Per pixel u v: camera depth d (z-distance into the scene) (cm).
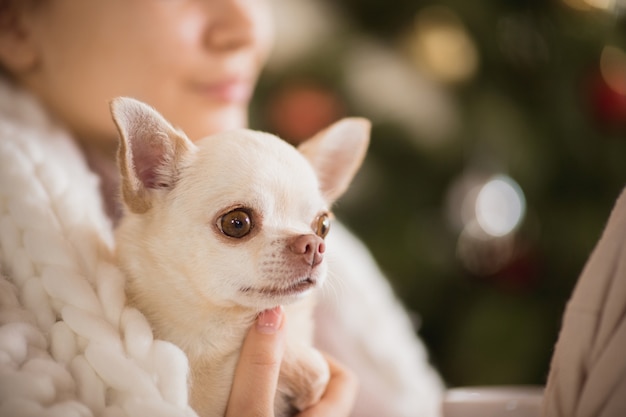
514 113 75
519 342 76
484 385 75
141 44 62
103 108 63
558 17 77
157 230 51
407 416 69
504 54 77
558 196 79
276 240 49
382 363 70
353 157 57
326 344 68
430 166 79
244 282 49
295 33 76
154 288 51
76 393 45
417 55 76
